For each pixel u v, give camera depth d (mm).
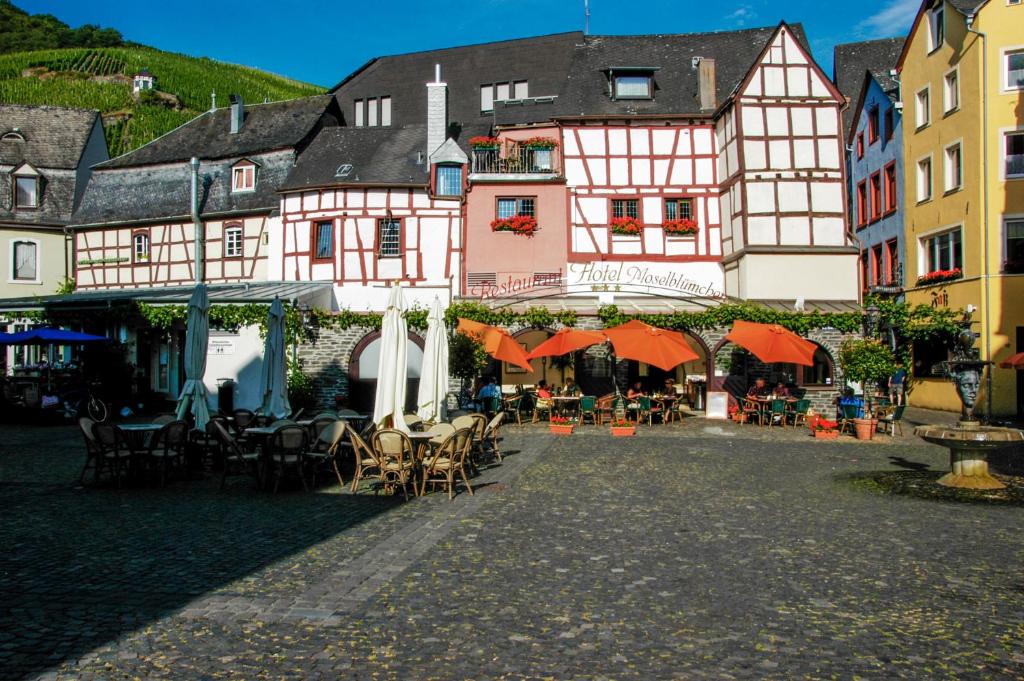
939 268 27188
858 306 25453
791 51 27188
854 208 35594
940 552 7727
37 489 11031
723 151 28328
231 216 31719
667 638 5383
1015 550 7816
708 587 6535
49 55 91062
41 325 25891
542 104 31266
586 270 28625
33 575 6773
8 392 21938
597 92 30375
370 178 29766
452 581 6676
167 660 4953
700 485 11602
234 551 7641
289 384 23250
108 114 72562
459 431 10578
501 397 21453
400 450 10406
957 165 26219
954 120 26016
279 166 32406
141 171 34594
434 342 14320
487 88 43438
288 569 7016
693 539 8227
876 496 10797
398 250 29219
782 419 20500
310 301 25703
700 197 28844
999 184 24312
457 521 9047
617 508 9852
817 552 7703
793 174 26906
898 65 29875
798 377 24141
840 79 41062
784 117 27109
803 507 9992
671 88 30578
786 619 5777
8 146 36812
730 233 27875
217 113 37094
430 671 4812
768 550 7777
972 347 12094
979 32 24578
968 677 4797
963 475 11703
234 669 4824
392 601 6133
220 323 23969
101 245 33938
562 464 13648
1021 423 22250
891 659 5059
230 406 23750
